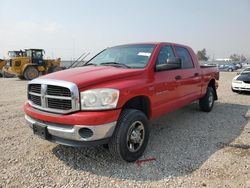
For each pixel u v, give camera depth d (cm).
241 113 695
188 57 577
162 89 435
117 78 362
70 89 324
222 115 669
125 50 491
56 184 310
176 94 489
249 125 571
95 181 318
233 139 473
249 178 324
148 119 420
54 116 335
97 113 322
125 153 355
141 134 384
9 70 2188
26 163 366
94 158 384
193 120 615
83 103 326
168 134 504
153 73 422
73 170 346
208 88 692
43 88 352
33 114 363
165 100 450
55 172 340
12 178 323
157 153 405
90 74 364
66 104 332
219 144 446
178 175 334
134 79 383
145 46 479
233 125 571
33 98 380
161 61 457
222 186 306
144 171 345
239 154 401
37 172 339
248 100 920
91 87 332
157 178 326
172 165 362
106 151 409
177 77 490
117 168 352
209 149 423
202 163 368
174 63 443
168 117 645
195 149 423
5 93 1110
